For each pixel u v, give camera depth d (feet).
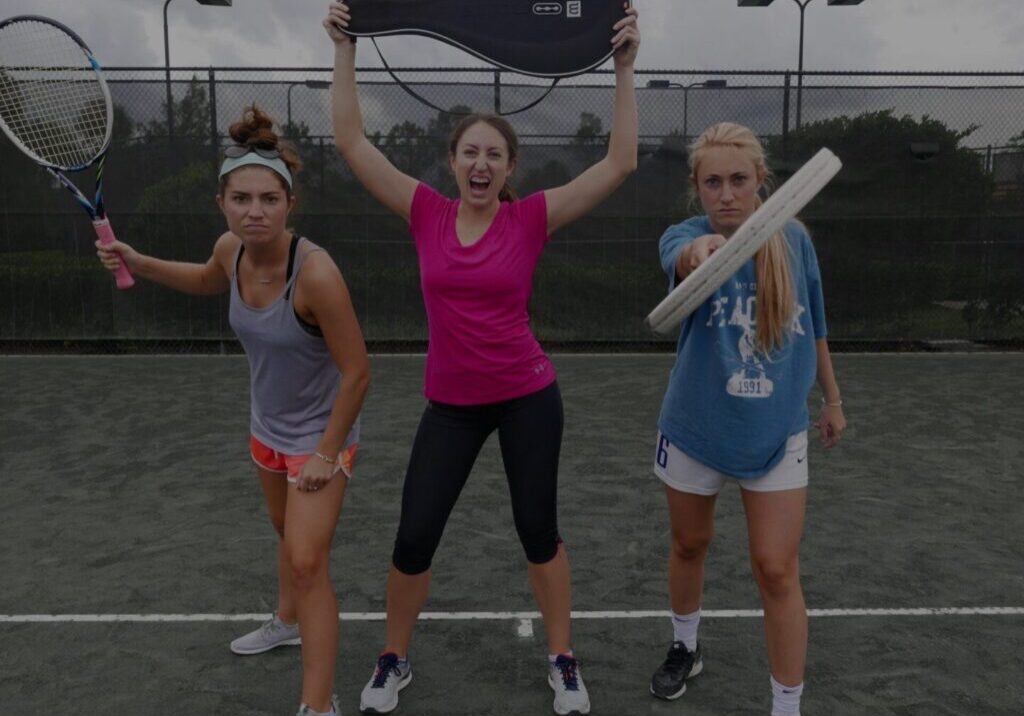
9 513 14.46
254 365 7.98
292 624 9.74
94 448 18.51
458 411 8.27
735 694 8.91
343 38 8.34
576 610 10.87
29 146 12.62
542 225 8.15
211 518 14.16
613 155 8.15
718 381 7.50
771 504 7.50
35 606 10.99
